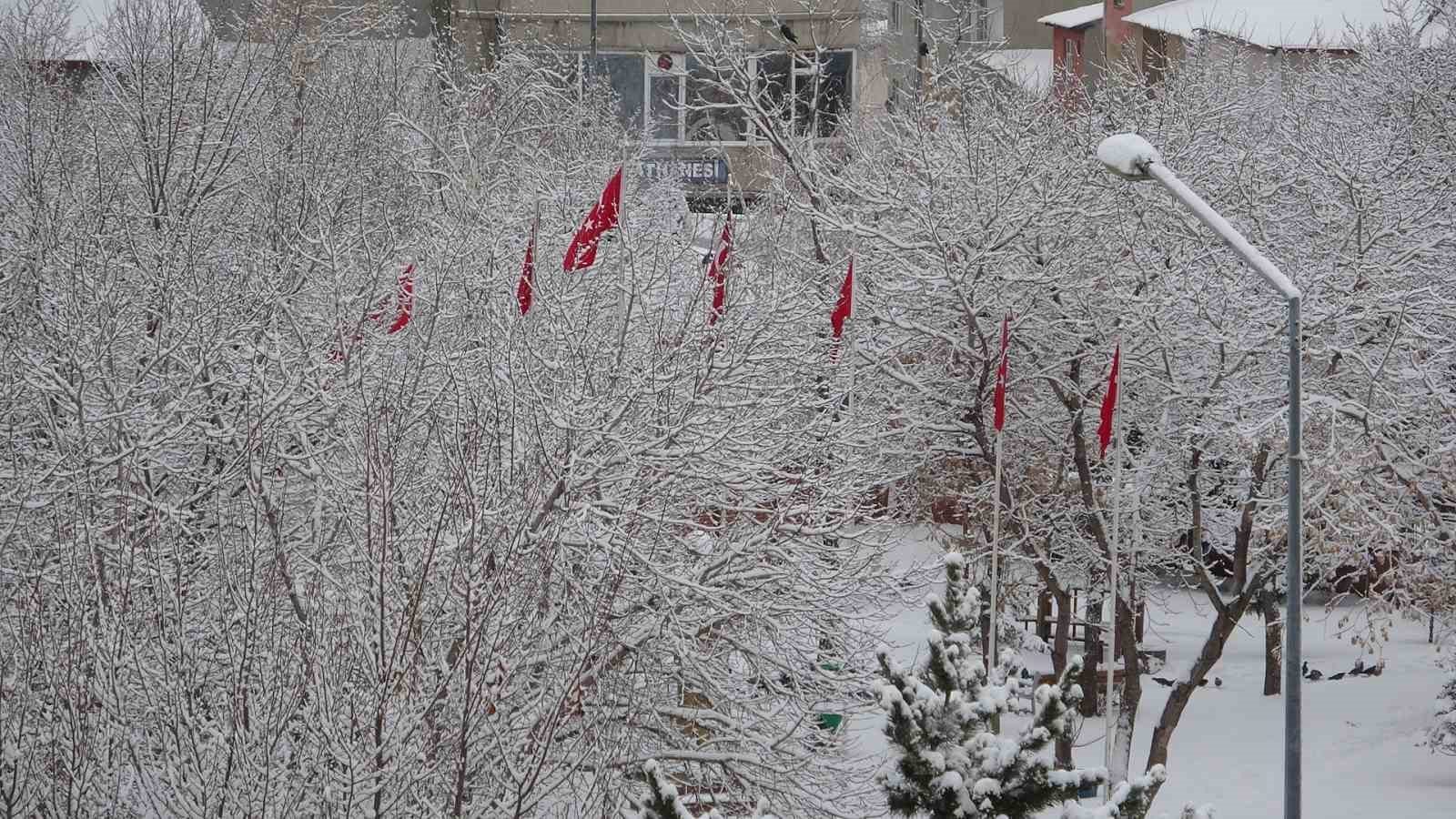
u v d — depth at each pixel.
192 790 29.02
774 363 46.00
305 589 35.38
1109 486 63.22
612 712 34.50
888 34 103.81
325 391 40.97
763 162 93.62
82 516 34.19
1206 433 55.09
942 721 25.09
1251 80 106.00
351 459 40.38
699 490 43.97
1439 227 63.44
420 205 75.25
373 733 30.22
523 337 41.94
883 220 66.19
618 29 109.75
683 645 39.06
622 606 40.16
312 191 65.00
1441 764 64.81
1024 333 61.41
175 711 29.31
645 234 54.47
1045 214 61.31
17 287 48.19
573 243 44.19
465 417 40.03
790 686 44.53
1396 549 60.91
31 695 29.38
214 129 68.12
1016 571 75.19
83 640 28.81
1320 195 65.19
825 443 46.50
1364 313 56.31
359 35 93.31
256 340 47.69
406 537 35.34
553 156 84.19
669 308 47.59
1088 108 78.31
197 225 59.31
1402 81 88.31
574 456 37.44
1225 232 32.56
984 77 79.38
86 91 83.56
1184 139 64.94
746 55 85.38
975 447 64.25
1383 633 57.97
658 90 109.12
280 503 37.66
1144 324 57.28
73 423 40.19
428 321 45.78
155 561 32.59
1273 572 55.66
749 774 40.69
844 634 45.59
